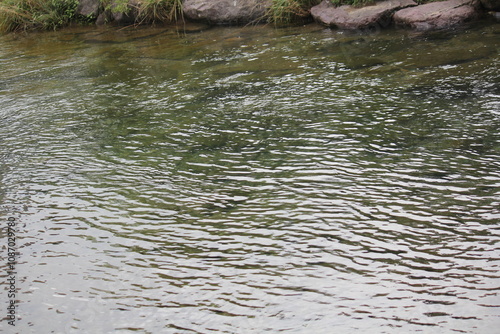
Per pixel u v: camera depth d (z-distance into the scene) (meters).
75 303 2.56
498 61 5.21
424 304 2.32
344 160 3.70
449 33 6.40
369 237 2.83
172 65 6.64
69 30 9.67
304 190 3.36
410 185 3.29
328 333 2.22
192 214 3.23
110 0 9.66
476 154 3.57
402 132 4.03
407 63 5.57
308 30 7.55
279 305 2.41
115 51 7.72
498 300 2.29
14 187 3.80
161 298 2.54
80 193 3.62
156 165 3.93
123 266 2.80
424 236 2.79
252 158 3.88
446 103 4.45
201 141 4.28
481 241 2.69
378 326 2.23
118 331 2.36
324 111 4.61
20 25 10.16
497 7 6.74
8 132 4.90
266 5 8.34
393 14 7.16
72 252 2.97
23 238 3.15
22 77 6.79
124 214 3.30
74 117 5.14
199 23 8.88
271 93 5.21
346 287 2.48
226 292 2.53
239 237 2.95
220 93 5.39
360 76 5.37
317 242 2.83
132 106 5.30
